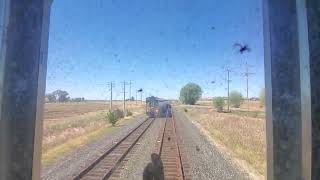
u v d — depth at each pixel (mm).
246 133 33844
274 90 1528
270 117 1544
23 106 1484
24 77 1495
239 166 17328
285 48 1515
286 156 1492
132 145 24469
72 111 79625
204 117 61281
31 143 1479
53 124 44344
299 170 1465
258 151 22297
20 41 1502
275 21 1540
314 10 1406
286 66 1508
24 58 1498
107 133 34469
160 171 7379
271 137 1531
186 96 109250
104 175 14258
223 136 31312
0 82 1466
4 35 1464
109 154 20266
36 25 1524
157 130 37344
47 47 1578
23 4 1516
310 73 1396
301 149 1451
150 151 21812
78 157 19344
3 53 1464
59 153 20812
